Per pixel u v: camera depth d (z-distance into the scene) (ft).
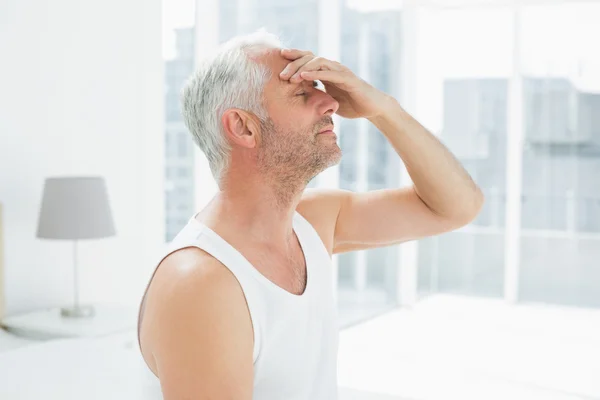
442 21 18.12
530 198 17.79
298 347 3.31
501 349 14.32
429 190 4.08
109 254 11.88
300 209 3.96
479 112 18.07
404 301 18.12
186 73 13.75
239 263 3.16
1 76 10.00
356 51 16.61
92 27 11.39
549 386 11.89
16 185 10.31
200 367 2.90
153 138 12.69
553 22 17.26
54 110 10.80
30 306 10.62
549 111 17.51
